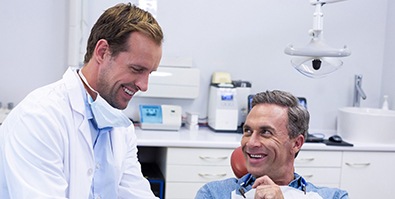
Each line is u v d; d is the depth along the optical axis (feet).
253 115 5.99
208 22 12.16
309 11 12.55
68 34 11.51
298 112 5.95
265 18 12.40
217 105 11.39
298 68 8.06
